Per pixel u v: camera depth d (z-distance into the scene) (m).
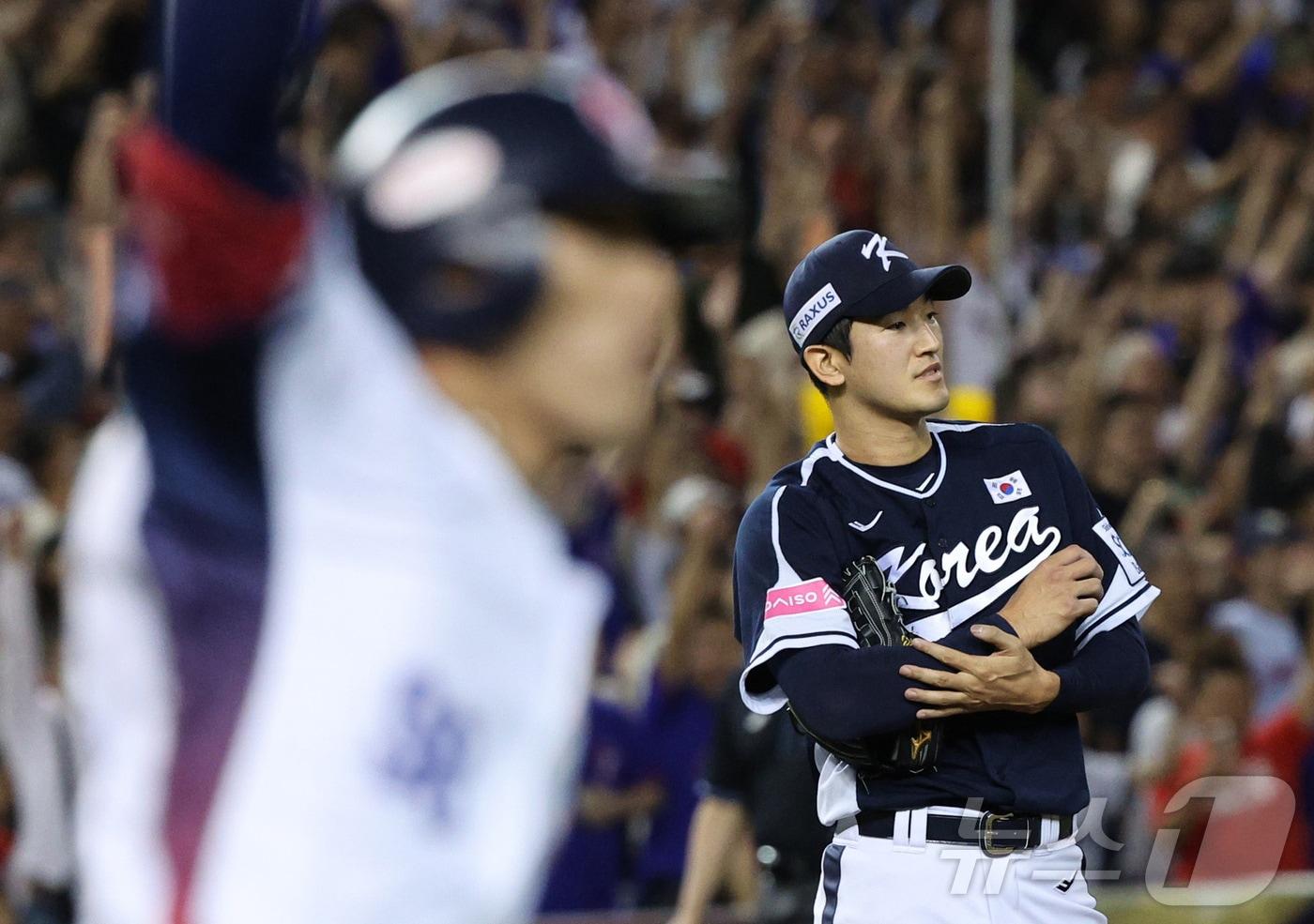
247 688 3.86
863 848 11.59
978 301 20.55
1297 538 26.08
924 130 33.38
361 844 3.78
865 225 32.06
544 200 3.93
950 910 11.31
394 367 4.04
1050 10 38.41
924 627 11.30
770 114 33.97
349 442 4.02
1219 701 19.58
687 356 29.12
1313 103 38.19
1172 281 33.44
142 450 4.05
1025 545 11.39
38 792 18.09
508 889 3.90
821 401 18.31
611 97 4.14
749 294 29.58
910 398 11.28
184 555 3.93
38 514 19.55
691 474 25.45
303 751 3.82
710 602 20.28
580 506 22.47
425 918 3.80
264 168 3.94
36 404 23.47
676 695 19.84
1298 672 24.44
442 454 4.02
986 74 35.16
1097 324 31.05
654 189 3.99
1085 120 35.56
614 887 19.36
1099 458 27.62
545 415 4.05
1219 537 26.70
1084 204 35.09
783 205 31.42
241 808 3.79
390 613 3.91
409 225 3.90
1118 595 11.58
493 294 3.92
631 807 19.30
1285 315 33.88
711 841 16.33
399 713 3.86
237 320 3.99
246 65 3.88
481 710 3.95
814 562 11.34
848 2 35.56
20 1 29.77
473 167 3.90
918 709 10.90
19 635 18.28
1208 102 38.12
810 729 11.19
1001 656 10.86
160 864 3.80
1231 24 39.22
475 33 29.11
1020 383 29.05
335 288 4.04
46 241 27.69
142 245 4.01
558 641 4.07
